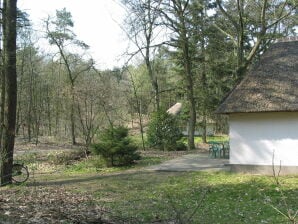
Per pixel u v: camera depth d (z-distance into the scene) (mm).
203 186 15484
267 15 30891
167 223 8781
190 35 31812
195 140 46469
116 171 20906
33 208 9609
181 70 36906
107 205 11891
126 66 31688
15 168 16656
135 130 48469
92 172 20922
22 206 9945
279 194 13641
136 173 19594
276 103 17156
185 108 39562
